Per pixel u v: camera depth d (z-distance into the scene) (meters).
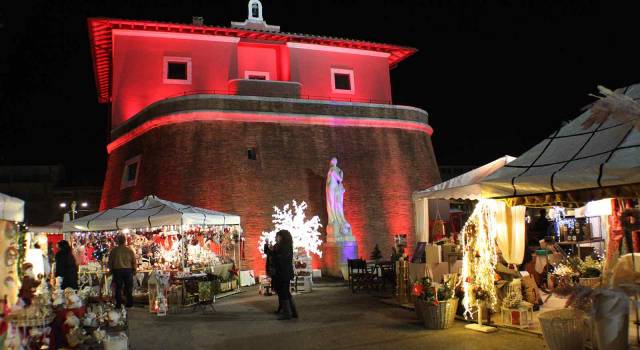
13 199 7.86
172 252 18.41
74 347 8.48
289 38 27.39
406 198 25.39
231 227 19.00
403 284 13.27
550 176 8.00
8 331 6.80
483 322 10.33
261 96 24.20
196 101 22.88
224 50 26.64
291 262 12.02
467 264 10.88
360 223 23.97
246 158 22.83
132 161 24.66
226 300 15.41
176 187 22.08
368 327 10.56
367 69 29.25
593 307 6.84
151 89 25.48
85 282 17.05
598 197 7.52
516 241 10.61
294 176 23.39
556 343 7.55
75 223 16.55
